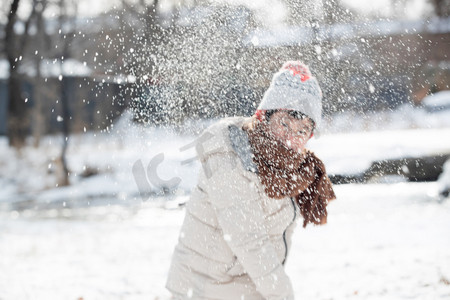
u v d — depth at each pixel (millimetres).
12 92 34250
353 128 26172
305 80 2902
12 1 32688
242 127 2906
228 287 2904
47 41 29031
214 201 2793
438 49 31047
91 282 6973
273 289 2746
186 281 2918
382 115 27703
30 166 28594
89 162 25453
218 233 2883
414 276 6203
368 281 6160
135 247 10078
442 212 12984
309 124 2920
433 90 31266
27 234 13023
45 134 32656
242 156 2787
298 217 3059
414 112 29703
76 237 12016
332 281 6348
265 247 2766
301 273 6953
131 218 15875
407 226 10766
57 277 7398
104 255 9297
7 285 6902
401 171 21234
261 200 2838
